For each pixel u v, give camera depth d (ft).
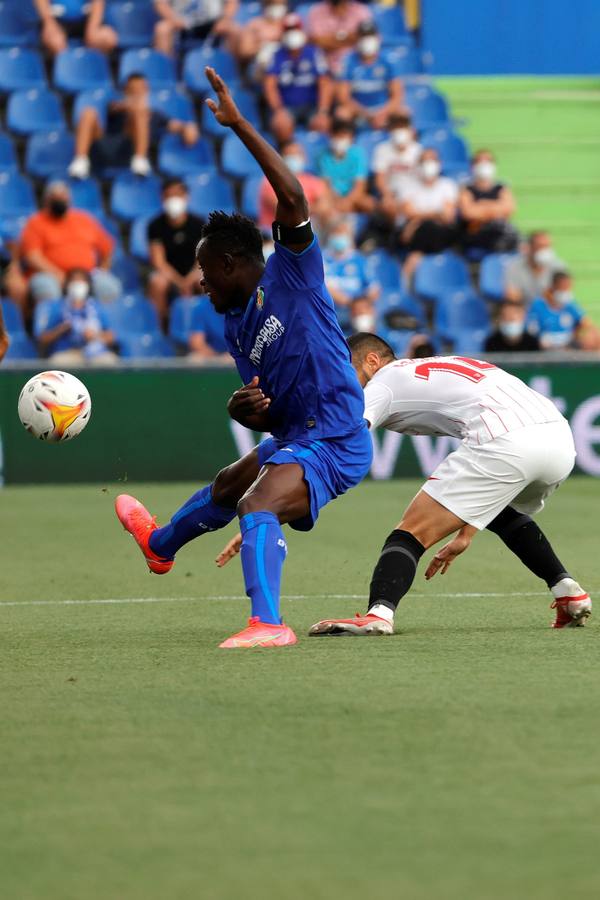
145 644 66.80
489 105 240.73
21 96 209.15
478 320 196.44
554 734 45.14
